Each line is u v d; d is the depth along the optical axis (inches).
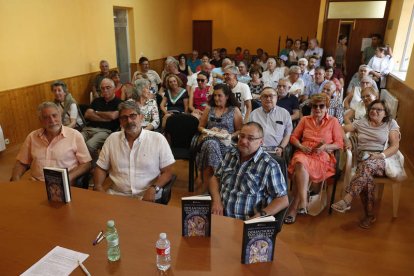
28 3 169.0
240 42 410.0
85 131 126.1
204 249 47.9
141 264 44.8
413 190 124.1
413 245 90.5
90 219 56.0
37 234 51.6
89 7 220.4
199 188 125.7
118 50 276.5
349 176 108.6
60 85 129.0
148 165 80.1
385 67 218.5
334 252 87.0
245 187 71.2
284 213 68.2
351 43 281.1
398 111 180.4
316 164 102.3
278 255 46.8
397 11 228.2
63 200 61.6
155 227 53.5
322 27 281.0
